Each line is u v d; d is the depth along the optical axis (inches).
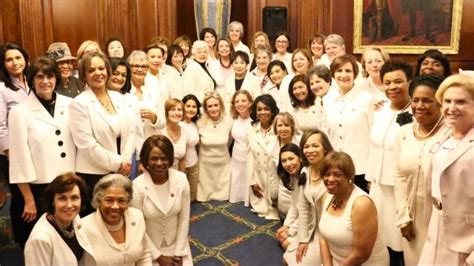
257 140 188.7
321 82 172.7
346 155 113.8
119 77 147.2
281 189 174.9
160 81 208.2
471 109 87.2
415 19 299.4
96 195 106.4
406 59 305.4
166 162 126.5
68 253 99.7
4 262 149.9
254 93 222.5
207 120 204.8
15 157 125.0
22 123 124.4
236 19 326.3
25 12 277.6
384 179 127.4
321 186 129.9
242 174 203.5
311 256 133.6
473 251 86.8
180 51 225.6
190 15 326.6
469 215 87.7
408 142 110.3
